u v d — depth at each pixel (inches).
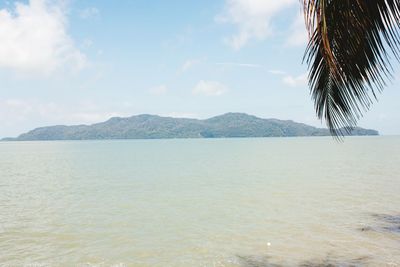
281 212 678.5
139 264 414.0
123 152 3607.3
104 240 511.2
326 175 1301.7
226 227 575.8
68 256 442.0
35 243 497.4
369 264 400.8
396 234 517.0
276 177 1278.3
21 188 1071.0
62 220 636.1
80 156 2962.6
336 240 492.7
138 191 994.7
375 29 170.7
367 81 184.4
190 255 442.9
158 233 545.6
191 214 679.7
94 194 945.5
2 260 427.2
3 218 653.9
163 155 2960.1
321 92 218.7
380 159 2075.5
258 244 482.0
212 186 1079.0
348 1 165.0
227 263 412.8
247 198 847.7
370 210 681.0
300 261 414.9
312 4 150.8
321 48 177.6
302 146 4505.4
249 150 3636.8
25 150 4527.6
